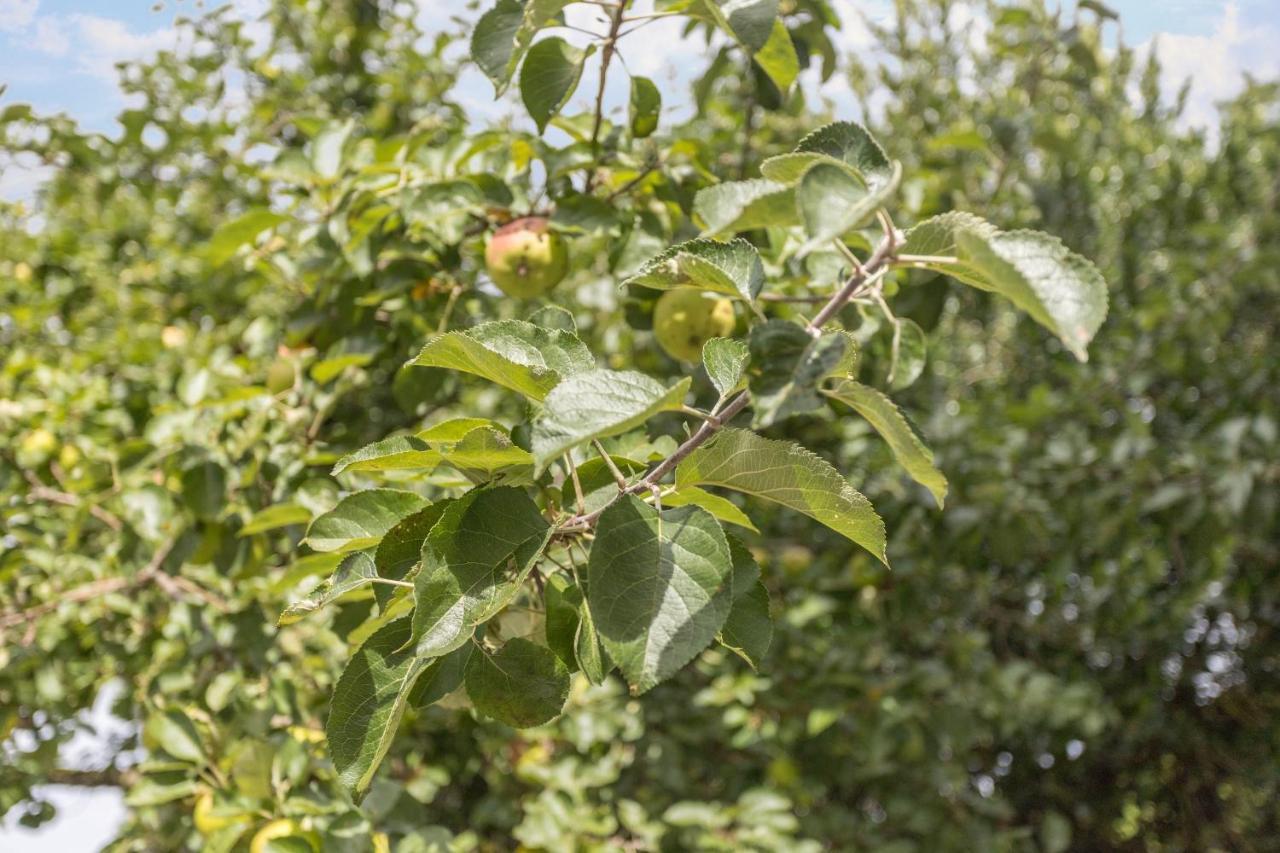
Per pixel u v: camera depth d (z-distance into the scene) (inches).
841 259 34.9
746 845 51.7
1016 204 74.1
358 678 22.5
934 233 21.7
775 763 58.7
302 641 53.0
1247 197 81.5
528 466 23.2
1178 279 72.6
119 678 55.3
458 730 58.3
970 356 88.4
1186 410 79.0
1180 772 80.9
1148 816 84.4
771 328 21.4
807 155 22.3
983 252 20.1
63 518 53.4
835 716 54.9
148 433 43.6
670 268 23.2
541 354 23.5
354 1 71.9
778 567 63.4
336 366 41.8
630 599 21.3
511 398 62.4
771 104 46.7
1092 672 78.4
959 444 65.9
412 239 42.5
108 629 54.1
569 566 24.2
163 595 51.3
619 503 22.0
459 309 45.8
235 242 44.7
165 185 69.4
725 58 49.1
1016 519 62.9
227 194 69.7
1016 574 76.8
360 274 42.1
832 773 65.2
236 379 47.7
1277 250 69.6
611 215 37.0
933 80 78.8
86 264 67.3
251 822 32.9
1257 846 80.2
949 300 77.4
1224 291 71.6
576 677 55.3
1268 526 64.1
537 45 33.1
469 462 23.1
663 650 21.0
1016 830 63.5
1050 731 76.1
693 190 39.8
